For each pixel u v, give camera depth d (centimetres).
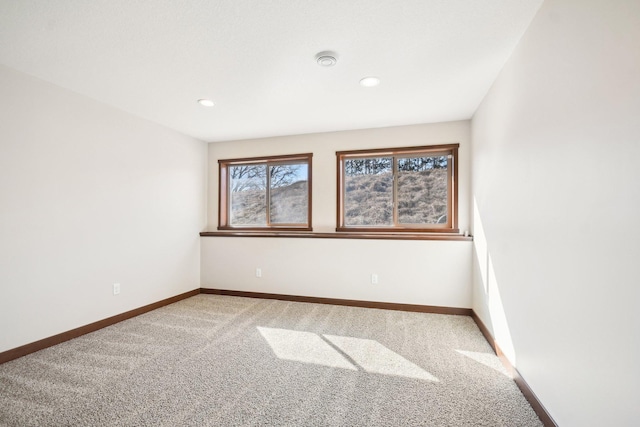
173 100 284
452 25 172
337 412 165
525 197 179
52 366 213
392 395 181
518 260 190
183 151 397
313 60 212
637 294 93
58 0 149
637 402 93
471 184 332
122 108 306
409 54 204
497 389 187
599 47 111
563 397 137
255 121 347
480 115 288
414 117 332
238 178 440
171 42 189
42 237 241
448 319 318
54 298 249
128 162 318
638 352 93
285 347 248
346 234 367
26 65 218
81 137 271
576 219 127
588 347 119
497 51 200
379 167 378
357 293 365
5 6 153
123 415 161
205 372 207
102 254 289
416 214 365
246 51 200
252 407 169
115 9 157
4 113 218
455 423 156
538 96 161
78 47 194
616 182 103
